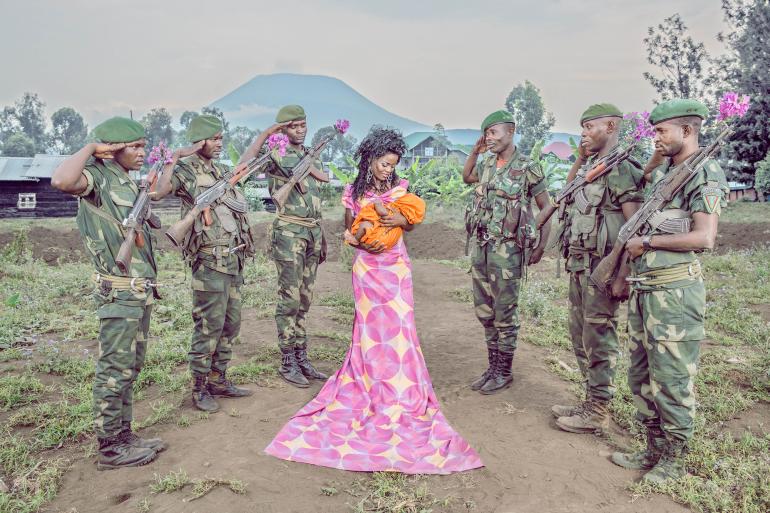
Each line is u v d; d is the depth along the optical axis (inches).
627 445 158.4
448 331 275.7
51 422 165.9
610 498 132.0
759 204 845.2
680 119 131.6
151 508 126.6
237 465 144.1
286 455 149.0
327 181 213.2
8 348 233.9
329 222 644.1
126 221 138.8
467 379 210.1
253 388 197.3
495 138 188.2
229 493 132.2
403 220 172.7
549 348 246.8
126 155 142.0
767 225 595.5
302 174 202.1
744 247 543.8
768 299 306.2
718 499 128.4
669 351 132.6
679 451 137.1
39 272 400.2
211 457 148.3
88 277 377.1
